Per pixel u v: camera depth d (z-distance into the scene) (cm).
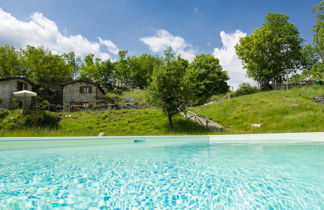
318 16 2522
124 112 1897
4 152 510
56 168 346
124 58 5200
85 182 263
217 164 379
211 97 3225
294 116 1366
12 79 2097
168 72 1505
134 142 794
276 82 3084
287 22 2911
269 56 2917
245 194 216
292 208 177
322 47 2531
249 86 2852
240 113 1636
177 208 180
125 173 312
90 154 515
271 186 241
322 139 743
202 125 1502
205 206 184
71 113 1889
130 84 5197
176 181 267
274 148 596
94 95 2681
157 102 1443
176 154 508
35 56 3112
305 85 2469
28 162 402
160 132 1378
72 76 4666
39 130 1224
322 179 268
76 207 182
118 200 200
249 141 802
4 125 1358
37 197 206
